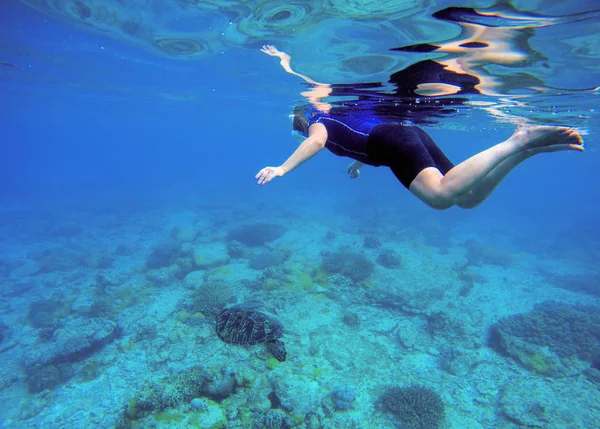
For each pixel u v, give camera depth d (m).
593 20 3.16
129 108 19.83
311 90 7.48
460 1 3.01
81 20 5.70
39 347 5.82
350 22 3.93
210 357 4.78
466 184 1.32
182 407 3.73
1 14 5.56
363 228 12.66
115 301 7.15
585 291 8.62
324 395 4.33
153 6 4.83
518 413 4.32
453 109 7.12
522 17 3.16
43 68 9.79
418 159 1.53
